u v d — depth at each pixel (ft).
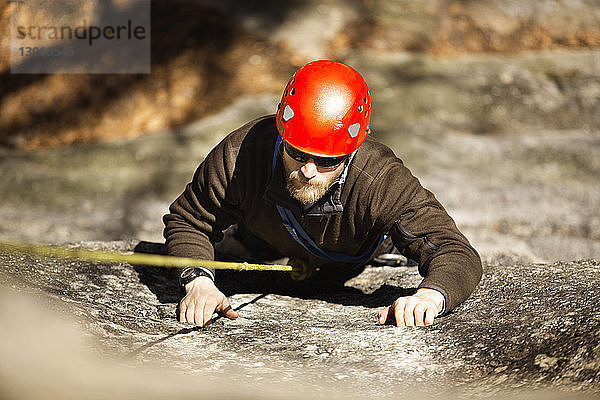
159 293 15.44
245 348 12.27
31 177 42.57
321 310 15.23
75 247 18.66
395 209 14.25
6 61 50.16
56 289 13.70
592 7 58.03
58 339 10.75
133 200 40.98
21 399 6.88
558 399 9.93
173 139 45.83
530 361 11.25
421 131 45.03
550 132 46.47
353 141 13.55
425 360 11.76
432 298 13.37
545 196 38.19
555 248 31.65
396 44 53.57
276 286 17.52
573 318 12.18
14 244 8.77
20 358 9.24
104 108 48.55
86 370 9.34
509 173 41.29
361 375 11.19
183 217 15.20
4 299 11.82
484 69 51.96
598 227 35.06
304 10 54.90
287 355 11.99
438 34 54.70
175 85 49.44
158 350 11.69
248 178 14.55
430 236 14.26
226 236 18.16
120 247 18.97
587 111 48.49
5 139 47.21
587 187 39.60
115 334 12.05
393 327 13.33
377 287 17.33
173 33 51.90
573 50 55.06
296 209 14.21
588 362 10.75
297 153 13.42
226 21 53.47
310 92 13.39
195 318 13.47
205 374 10.68
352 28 54.29
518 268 16.26
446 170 41.32
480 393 10.61
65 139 47.42
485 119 46.96
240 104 48.55
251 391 9.87
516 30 55.83
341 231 14.79
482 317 13.19
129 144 45.47
